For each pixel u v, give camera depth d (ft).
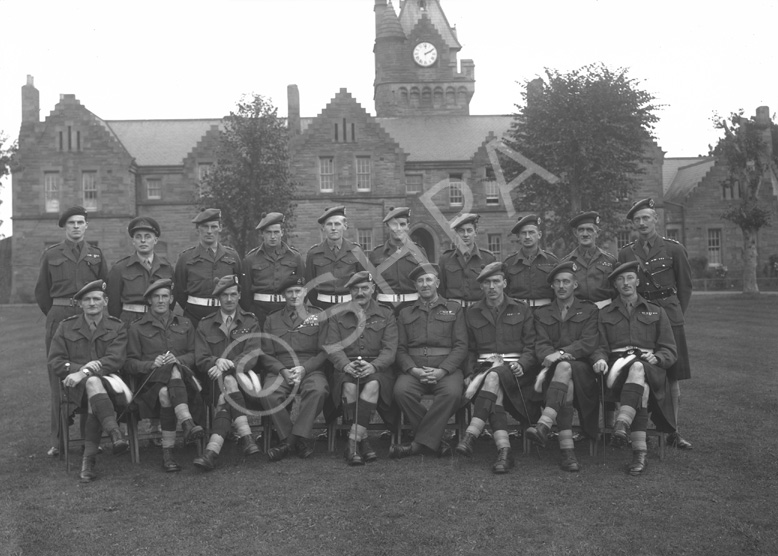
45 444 29.19
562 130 91.25
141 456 27.17
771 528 18.78
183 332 27.09
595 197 93.04
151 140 159.43
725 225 159.43
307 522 19.80
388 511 20.44
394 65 204.03
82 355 25.96
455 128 163.73
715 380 38.24
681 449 25.89
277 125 120.67
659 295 27.20
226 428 25.27
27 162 147.43
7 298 152.76
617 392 25.20
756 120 118.52
